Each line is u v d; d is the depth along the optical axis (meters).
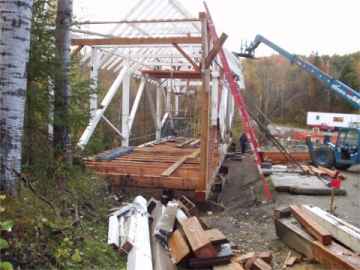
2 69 3.60
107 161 9.00
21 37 3.63
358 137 12.32
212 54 6.91
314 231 4.63
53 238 3.59
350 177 11.34
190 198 7.39
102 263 3.65
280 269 4.38
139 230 4.43
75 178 5.78
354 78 42.44
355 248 4.26
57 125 5.58
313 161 12.94
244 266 4.05
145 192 7.46
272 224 6.45
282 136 19.64
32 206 3.83
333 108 39.94
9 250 3.03
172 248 4.14
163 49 11.12
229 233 5.97
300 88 41.75
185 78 13.73
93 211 5.29
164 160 9.45
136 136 16.30
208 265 3.89
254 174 11.96
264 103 39.28
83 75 8.86
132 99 16.34
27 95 4.83
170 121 16.94
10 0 3.55
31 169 4.89
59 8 5.50
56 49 5.34
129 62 10.67
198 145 13.06
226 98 14.68
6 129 3.62
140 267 3.43
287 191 8.71
